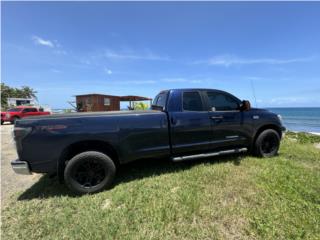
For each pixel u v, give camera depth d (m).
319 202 2.79
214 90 4.46
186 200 2.87
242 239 2.14
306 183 3.37
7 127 15.57
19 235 2.34
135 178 3.84
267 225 2.31
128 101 24.58
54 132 3.17
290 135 9.84
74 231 2.34
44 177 4.18
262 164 4.32
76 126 3.27
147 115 3.72
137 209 2.76
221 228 2.32
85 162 3.28
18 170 3.07
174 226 2.36
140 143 3.66
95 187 3.30
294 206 2.69
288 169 4.02
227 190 3.18
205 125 4.18
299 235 2.14
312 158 4.93
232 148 4.66
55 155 3.19
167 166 4.39
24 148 3.07
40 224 2.53
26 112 18.83
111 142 3.45
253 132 4.74
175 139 3.93
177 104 4.02
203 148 4.23
